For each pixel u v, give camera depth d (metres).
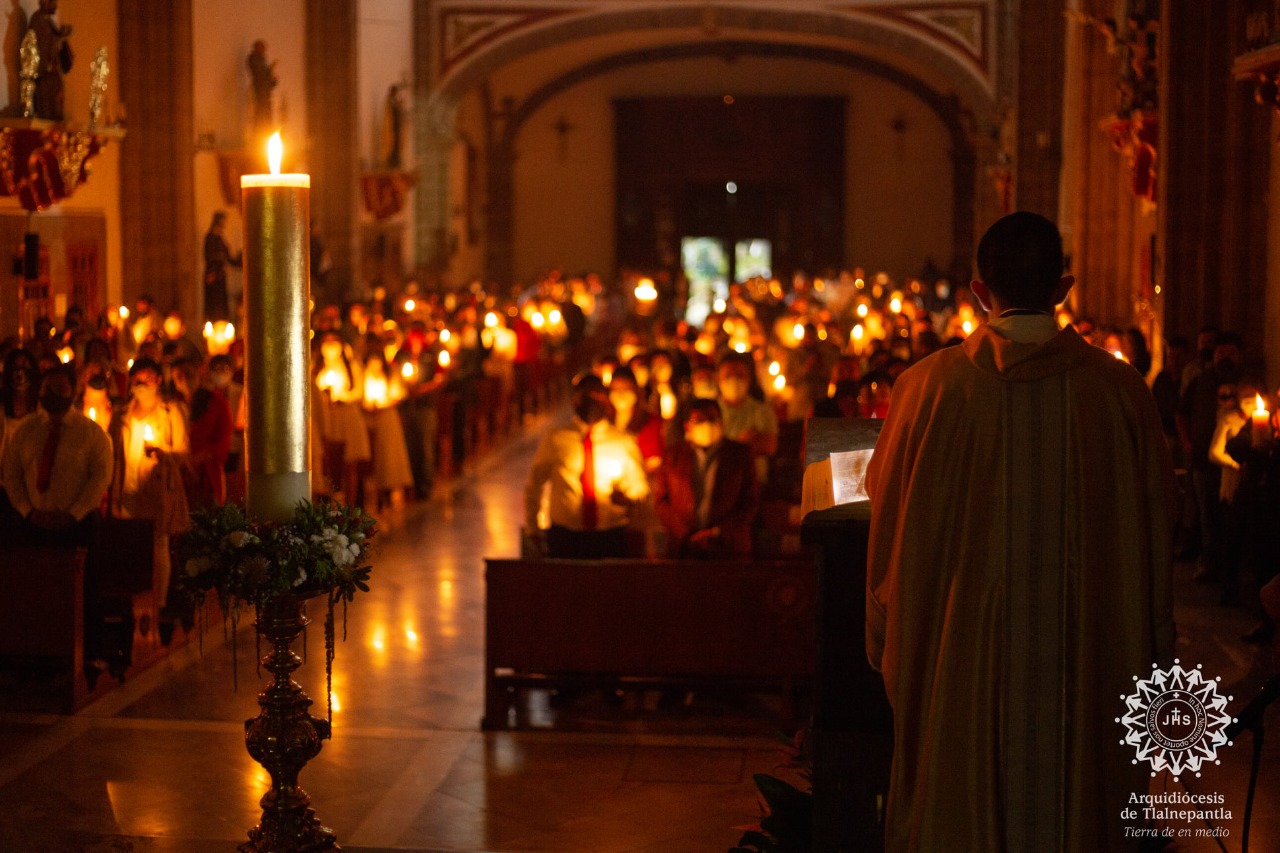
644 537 9.98
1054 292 3.46
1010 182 25.59
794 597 8.66
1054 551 3.32
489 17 30.47
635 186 40.34
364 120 26.91
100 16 17.38
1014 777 3.35
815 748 3.89
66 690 8.98
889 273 39.94
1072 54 22.69
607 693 9.30
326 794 7.60
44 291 15.83
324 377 14.92
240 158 20.53
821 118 39.69
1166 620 3.39
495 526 15.42
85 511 9.24
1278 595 5.84
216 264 19.58
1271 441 10.37
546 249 40.72
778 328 18.27
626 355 17.55
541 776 7.90
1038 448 3.32
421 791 7.65
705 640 8.71
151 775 7.80
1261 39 10.38
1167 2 13.93
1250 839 6.45
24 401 10.28
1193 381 12.14
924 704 3.40
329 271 25.14
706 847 6.89
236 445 12.84
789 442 13.90
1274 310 13.31
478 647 10.63
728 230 40.62
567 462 9.36
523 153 40.56
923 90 38.28
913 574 3.38
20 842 6.69
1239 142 13.62
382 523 15.52
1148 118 15.47
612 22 30.28
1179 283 14.05
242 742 8.39
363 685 9.66
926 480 3.37
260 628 4.63
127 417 10.33
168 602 10.48
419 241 31.06
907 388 3.49
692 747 8.41
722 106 40.00
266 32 22.81
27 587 8.91
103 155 17.53
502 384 22.47
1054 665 3.33
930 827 3.36
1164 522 3.38
